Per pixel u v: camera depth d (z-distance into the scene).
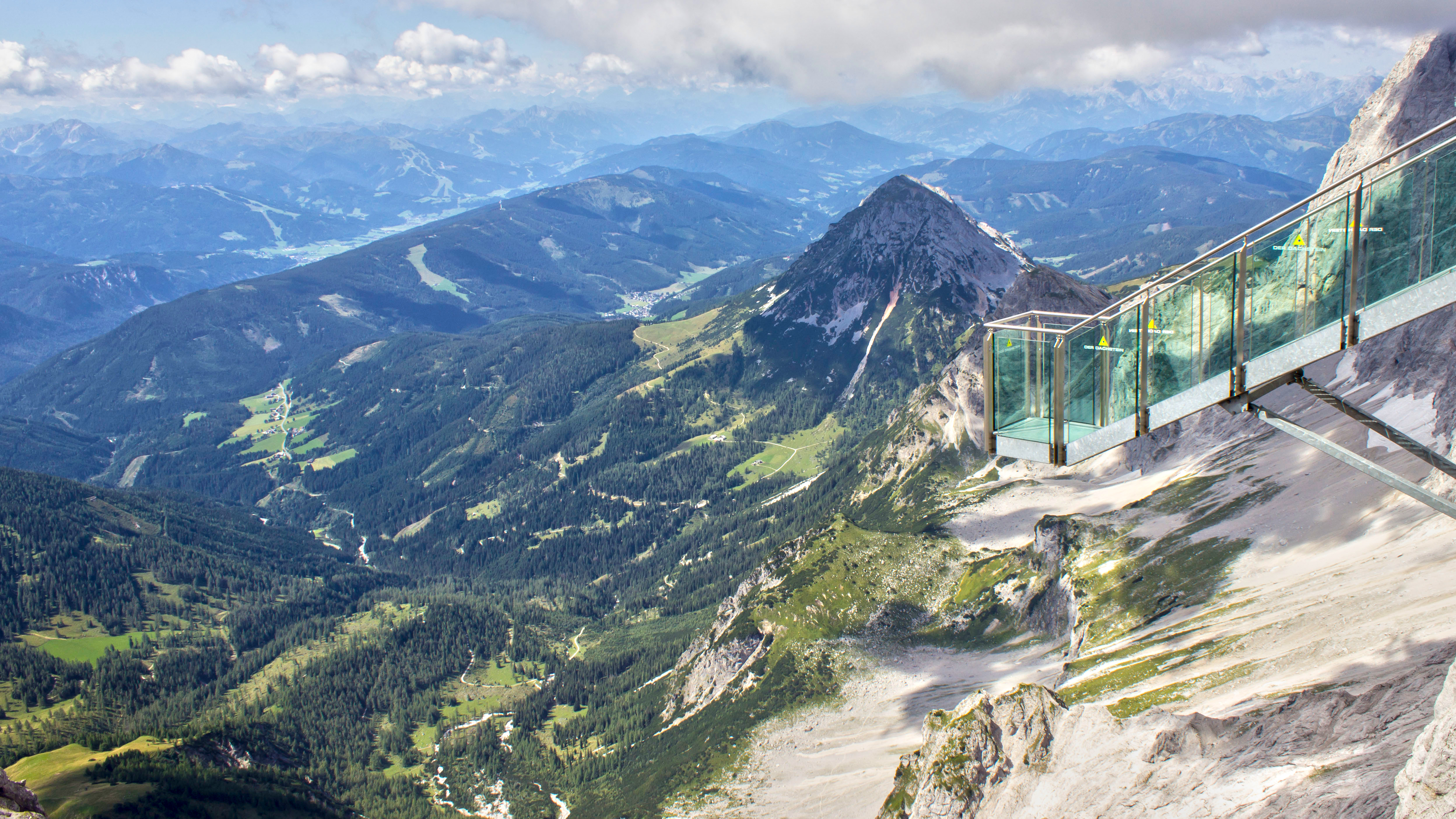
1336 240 20.20
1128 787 59.62
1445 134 136.88
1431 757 29.27
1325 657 67.44
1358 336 19.92
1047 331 24.44
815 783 129.25
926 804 78.00
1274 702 59.72
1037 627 148.88
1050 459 24.86
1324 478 116.44
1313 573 94.06
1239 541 116.56
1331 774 44.94
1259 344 21.33
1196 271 22.11
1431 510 87.56
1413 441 19.41
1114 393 23.61
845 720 146.75
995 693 123.56
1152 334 22.80
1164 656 90.56
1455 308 114.88
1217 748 57.19
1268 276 21.12
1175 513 141.00
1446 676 48.03
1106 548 141.75
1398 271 19.31
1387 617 68.38
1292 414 144.00
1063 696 90.00
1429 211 18.89
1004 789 73.81
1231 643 84.06
